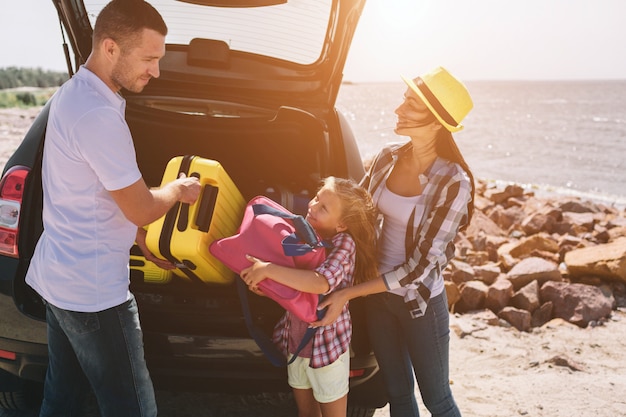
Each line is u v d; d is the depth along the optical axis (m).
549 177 20.28
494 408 3.64
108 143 2.00
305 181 3.59
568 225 7.64
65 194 2.09
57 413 2.39
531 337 4.71
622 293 5.45
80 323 2.14
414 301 2.51
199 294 2.77
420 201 2.46
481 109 105.56
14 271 2.66
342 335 2.54
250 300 2.75
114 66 2.04
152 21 2.01
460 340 4.60
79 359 2.23
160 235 2.46
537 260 5.57
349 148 3.47
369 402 3.04
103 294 2.13
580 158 27.73
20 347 2.64
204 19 3.62
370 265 2.54
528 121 69.56
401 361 2.67
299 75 3.77
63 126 2.02
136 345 2.23
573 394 3.84
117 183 2.03
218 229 2.60
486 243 6.72
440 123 2.40
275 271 2.34
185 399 3.47
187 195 2.31
